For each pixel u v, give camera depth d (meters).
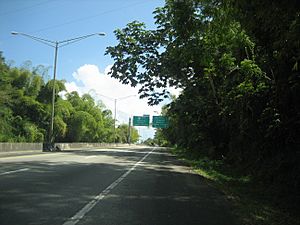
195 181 18.81
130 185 15.26
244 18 11.95
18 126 56.12
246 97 19.73
